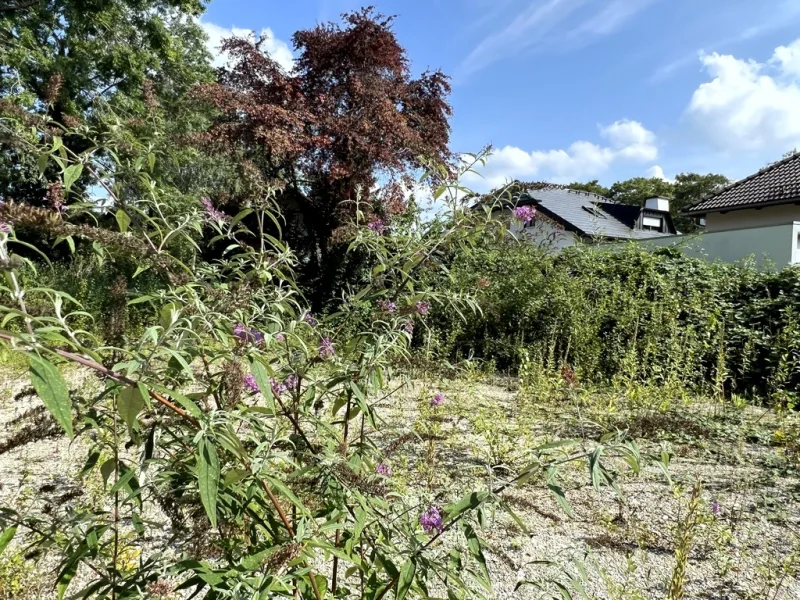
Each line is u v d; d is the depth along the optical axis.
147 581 1.09
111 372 0.81
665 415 4.00
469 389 5.00
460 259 7.57
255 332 1.38
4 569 1.75
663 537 2.68
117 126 1.48
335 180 9.89
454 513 1.17
